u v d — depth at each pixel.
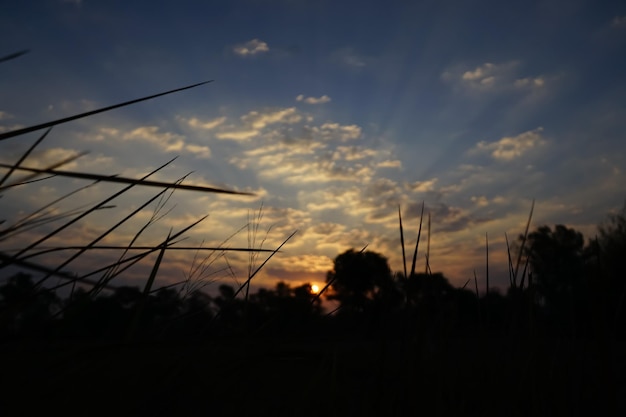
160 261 0.90
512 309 1.67
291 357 0.94
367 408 1.17
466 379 1.49
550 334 1.66
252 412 0.92
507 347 1.63
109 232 0.87
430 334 1.51
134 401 0.89
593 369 1.47
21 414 0.67
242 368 0.95
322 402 1.13
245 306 1.20
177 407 0.91
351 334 1.18
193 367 0.96
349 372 1.19
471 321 1.64
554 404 1.48
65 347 0.75
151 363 0.95
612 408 1.08
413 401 1.25
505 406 1.50
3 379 0.72
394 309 1.27
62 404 0.76
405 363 1.27
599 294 1.11
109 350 0.75
